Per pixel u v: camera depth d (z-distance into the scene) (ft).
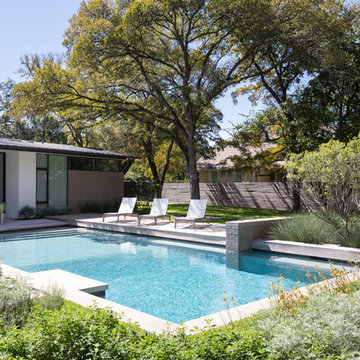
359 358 7.22
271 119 60.34
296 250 27.76
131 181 67.36
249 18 46.70
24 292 12.84
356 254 24.32
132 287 20.79
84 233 42.32
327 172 26.50
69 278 18.83
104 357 7.42
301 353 7.43
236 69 57.93
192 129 56.13
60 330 8.50
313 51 52.16
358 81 56.54
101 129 82.79
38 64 79.82
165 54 53.93
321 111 58.03
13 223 45.83
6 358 7.24
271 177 88.33
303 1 46.57
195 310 16.90
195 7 47.75
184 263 27.04
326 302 10.94
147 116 62.13
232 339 8.26
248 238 30.04
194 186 56.24
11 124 111.65
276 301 12.93
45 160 53.93
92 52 48.80
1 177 52.90
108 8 55.42
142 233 39.75
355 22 57.00
